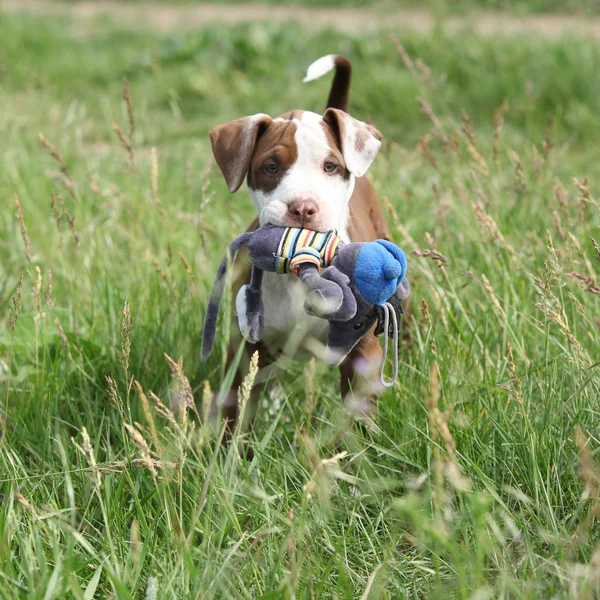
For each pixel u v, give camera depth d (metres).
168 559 4.27
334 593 4.14
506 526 4.60
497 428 5.14
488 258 6.91
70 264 7.64
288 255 4.79
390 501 5.05
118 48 19.61
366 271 4.63
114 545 4.50
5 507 4.54
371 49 16.42
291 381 6.43
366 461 5.14
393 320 4.80
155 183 7.44
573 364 5.50
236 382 5.74
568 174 10.59
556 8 21.08
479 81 14.23
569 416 5.20
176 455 4.76
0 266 7.89
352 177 5.42
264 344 5.72
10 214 9.04
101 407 5.98
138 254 7.88
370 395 5.73
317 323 5.52
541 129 12.66
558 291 6.72
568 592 3.97
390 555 4.20
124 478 4.80
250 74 16.27
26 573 4.09
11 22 21.28
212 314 5.25
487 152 11.70
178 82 15.74
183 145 12.57
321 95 14.79
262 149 5.20
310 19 23.73
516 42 15.19
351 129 5.27
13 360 6.32
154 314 6.85
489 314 6.45
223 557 4.34
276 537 4.57
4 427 5.36
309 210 4.82
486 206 7.41
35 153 11.27
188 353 6.38
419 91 13.91
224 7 26.95
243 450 5.48
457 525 4.37
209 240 8.23
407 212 8.53
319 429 5.42
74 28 23.08
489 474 5.03
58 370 6.14
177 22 24.41
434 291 6.11
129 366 6.21
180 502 4.51
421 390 5.62
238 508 4.82
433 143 12.75
